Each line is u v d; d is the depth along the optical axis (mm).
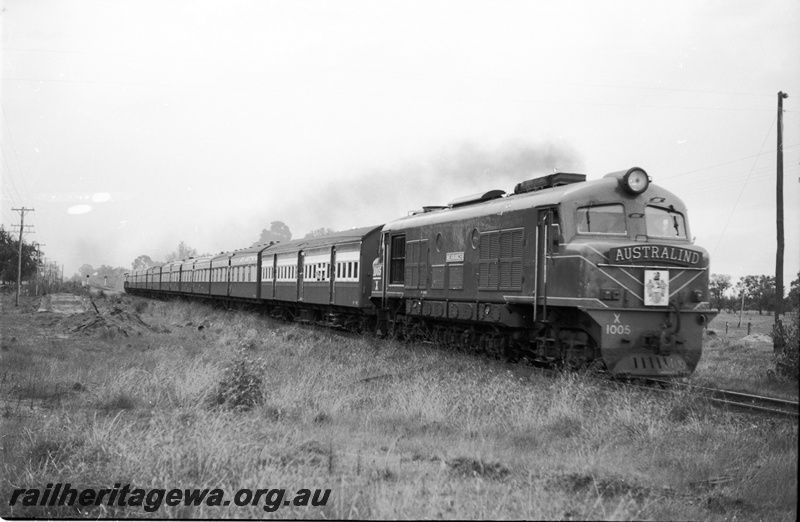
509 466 8578
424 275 20781
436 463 8656
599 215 14656
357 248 26688
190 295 54750
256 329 27234
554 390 12219
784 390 14578
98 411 11672
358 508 7027
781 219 21141
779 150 20906
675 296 14094
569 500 7367
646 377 13820
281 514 7027
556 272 14633
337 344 21609
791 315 16625
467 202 19531
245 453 8750
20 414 10984
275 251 37219
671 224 15070
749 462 9000
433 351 18906
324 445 9500
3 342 20562
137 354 18797
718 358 21047
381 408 11891
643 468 8922
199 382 13055
